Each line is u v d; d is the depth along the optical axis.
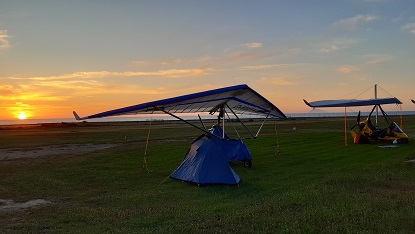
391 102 22.98
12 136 39.94
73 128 67.56
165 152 21.61
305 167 14.96
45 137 37.84
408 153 17.41
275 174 13.67
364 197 9.02
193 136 35.31
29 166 17.50
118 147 25.86
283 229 6.80
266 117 17.97
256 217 7.69
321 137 28.31
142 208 9.29
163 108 12.56
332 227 6.81
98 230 7.32
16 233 7.39
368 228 6.70
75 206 9.79
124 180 13.64
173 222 7.72
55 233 7.27
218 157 12.56
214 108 15.41
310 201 8.84
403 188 10.11
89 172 15.41
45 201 10.62
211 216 8.04
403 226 6.71
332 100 26.02
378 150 19.41
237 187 11.64
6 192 11.79
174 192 11.25
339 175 12.23
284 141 25.95
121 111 11.03
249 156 15.48
